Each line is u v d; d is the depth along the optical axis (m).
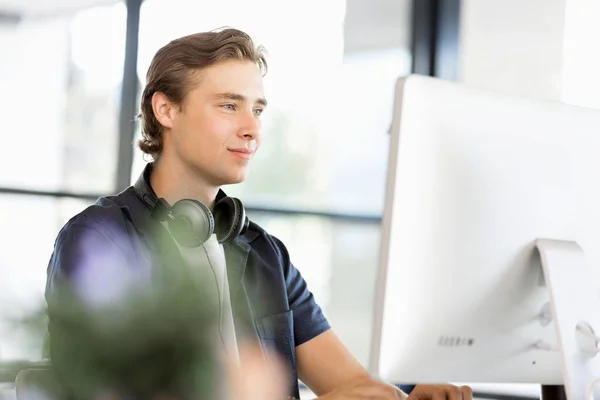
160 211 1.73
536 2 5.45
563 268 1.30
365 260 5.85
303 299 2.02
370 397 1.42
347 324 5.86
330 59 5.88
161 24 5.12
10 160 4.80
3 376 2.85
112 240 1.65
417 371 1.20
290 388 1.86
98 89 4.98
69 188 4.93
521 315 1.32
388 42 5.97
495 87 5.57
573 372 1.28
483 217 1.24
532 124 1.30
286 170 5.86
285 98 5.82
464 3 5.68
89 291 0.98
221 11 5.38
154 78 1.85
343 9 5.89
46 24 4.88
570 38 5.35
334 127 5.91
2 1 4.78
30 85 4.86
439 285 1.19
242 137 1.82
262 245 1.99
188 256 1.80
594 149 1.38
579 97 5.31
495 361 1.31
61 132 4.91
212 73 1.80
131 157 5.01
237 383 1.44
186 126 1.82
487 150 1.24
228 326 1.85
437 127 1.17
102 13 4.98
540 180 1.31
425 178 1.16
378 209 5.95
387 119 6.00
